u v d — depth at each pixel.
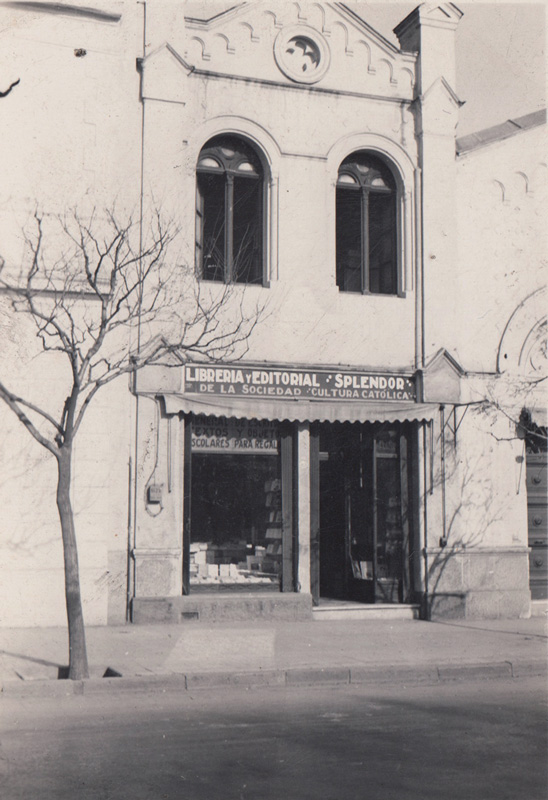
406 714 8.42
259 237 15.19
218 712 8.50
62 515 9.99
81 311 13.78
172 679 9.71
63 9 14.16
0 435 13.38
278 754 6.88
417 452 15.52
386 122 15.88
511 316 16.28
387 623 14.52
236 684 9.92
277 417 14.39
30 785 6.03
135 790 5.92
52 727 7.84
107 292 13.85
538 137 16.75
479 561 15.57
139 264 13.23
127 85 14.38
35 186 13.77
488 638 12.96
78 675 9.70
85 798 5.75
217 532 14.55
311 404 14.62
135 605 13.70
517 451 16.09
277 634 12.97
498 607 15.57
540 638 12.97
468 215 16.20
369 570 15.46
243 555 14.64
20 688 9.33
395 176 16.05
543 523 16.61
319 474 15.91
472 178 16.30
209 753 6.89
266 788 5.96
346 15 15.66
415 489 15.51
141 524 13.87
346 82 15.65
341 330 15.18
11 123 13.80
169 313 14.16
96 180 14.05
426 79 16.02
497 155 16.47
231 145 15.15
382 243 16.05
